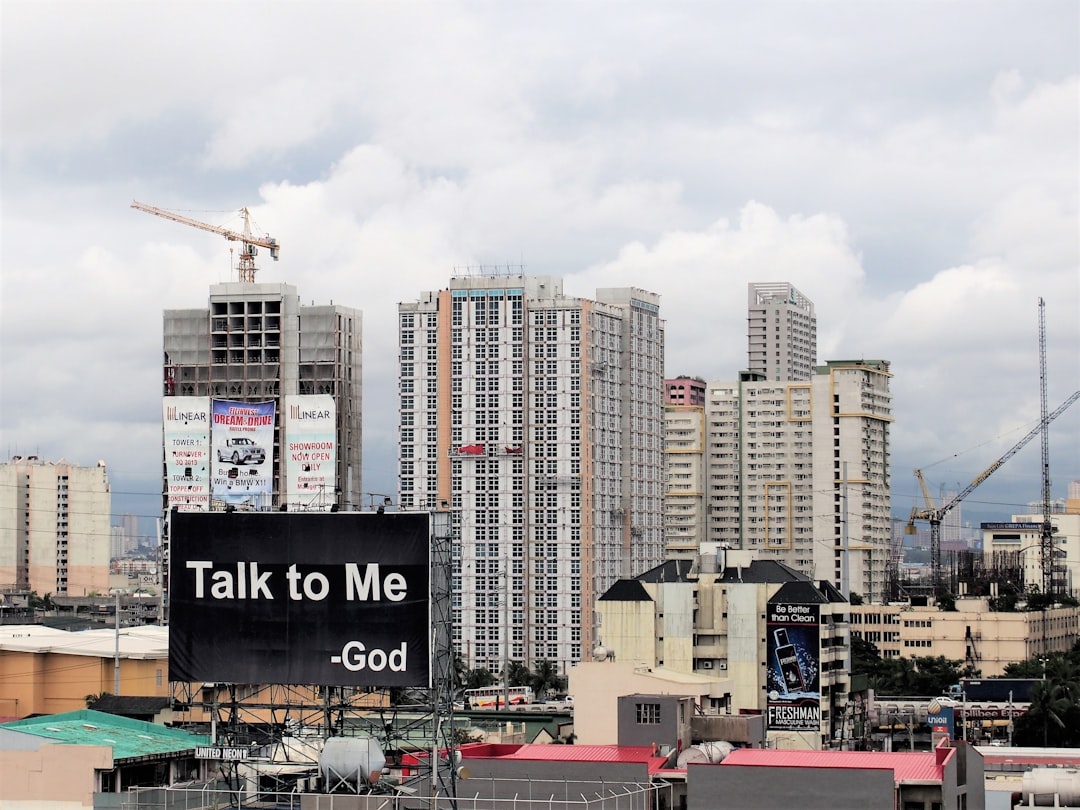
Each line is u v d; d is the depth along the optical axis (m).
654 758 128.38
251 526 112.62
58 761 123.62
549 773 121.31
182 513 113.44
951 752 119.44
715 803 112.31
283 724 114.94
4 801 123.81
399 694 116.31
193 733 145.88
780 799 111.25
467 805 117.94
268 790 120.88
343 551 111.12
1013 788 177.00
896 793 110.69
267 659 111.75
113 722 147.38
